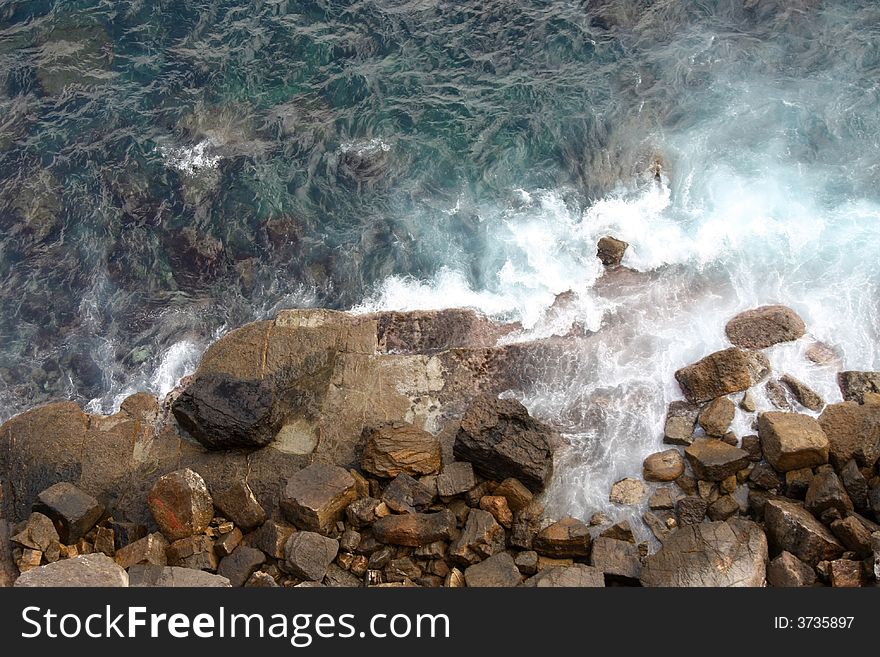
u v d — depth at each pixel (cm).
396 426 1566
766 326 1712
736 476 1494
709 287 1834
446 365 1727
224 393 1634
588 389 1677
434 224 2047
